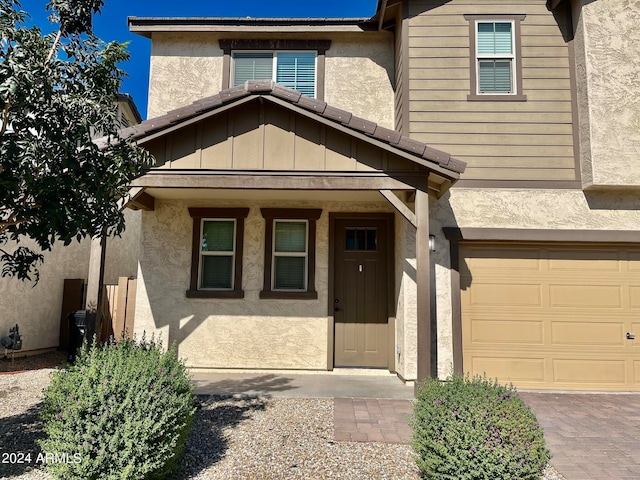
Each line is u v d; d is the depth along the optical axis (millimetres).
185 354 8492
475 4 8344
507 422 3648
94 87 4473
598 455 4816
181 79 9477
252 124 6785
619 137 7504
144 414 3715
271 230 8828
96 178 4078
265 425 5418
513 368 7684
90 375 3846
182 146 6738
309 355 8516
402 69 8344
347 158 6707
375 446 4805
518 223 7828
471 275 7875
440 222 7867
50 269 10328
